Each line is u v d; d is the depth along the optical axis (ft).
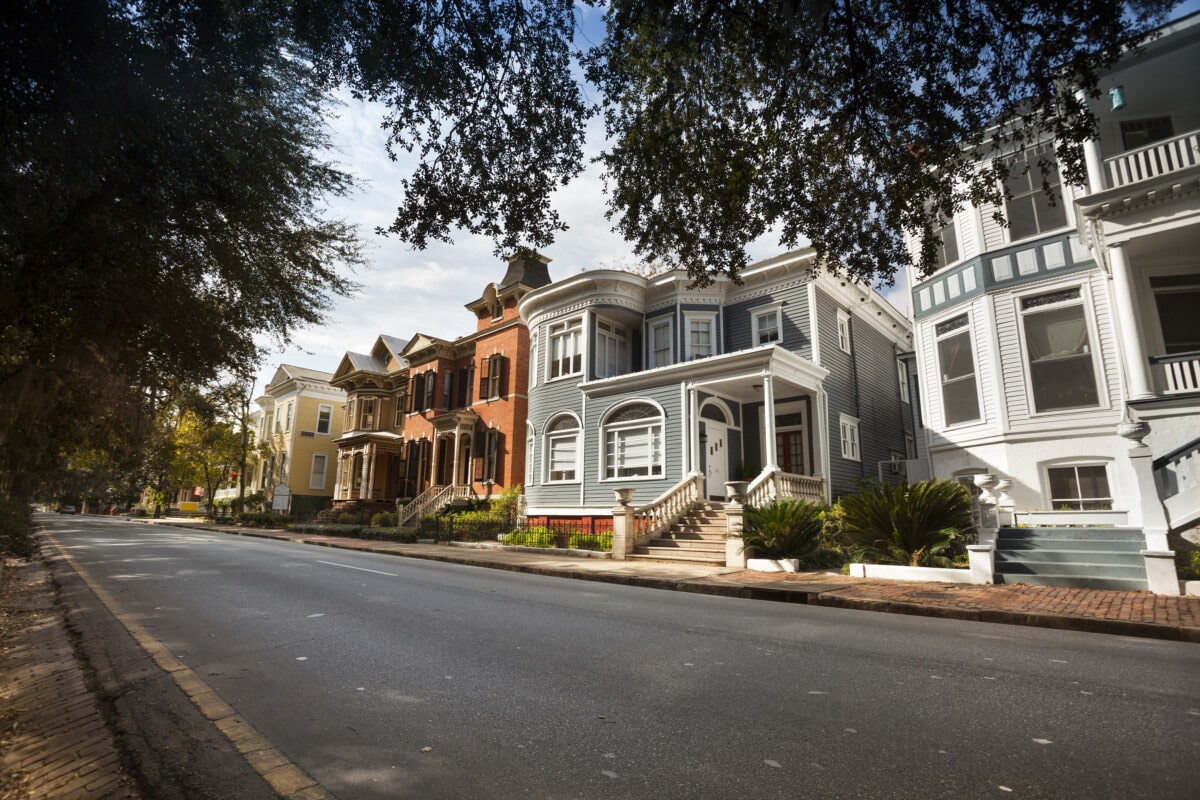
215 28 16.26
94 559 53.21
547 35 20.68
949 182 24.88
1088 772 11.10
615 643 21.79
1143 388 39.81
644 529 56.80
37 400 25.49
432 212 23.43
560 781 10.89
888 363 86.63
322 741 12.81
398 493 113.09
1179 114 45.21
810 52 22.89
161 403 30.63
